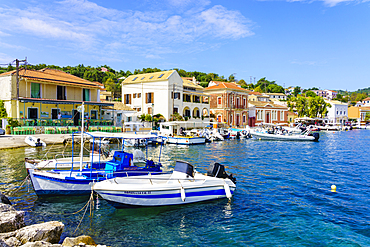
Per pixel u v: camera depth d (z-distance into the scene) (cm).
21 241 784
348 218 1093
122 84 5731
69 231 970
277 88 15375
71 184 1316
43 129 3362
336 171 1980
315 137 4462
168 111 5134
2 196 1154
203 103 6194
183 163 1338
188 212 1162
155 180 1302
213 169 1365
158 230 990
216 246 877
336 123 9044
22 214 928
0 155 2355
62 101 3666
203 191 1278
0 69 8644
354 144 4053
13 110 3450
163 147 3459
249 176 1802
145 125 4722
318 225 1029
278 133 5081
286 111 8800
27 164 1528
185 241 909
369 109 10594
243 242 902
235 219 1090
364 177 1789
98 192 1180
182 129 4453
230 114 7069
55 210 1163
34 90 3619
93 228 998
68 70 12800
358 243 891
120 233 962
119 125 4650
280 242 901
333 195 1390
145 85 5409
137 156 1936
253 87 15238
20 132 3192
